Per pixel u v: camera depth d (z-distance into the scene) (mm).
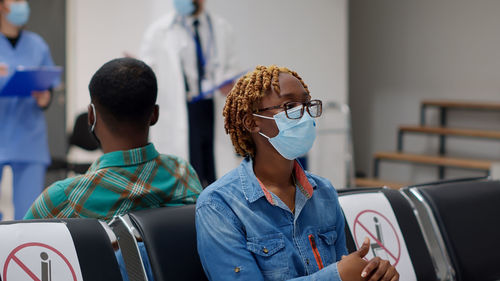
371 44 7090
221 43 4523
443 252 2002
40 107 4125
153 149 1632
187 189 1690
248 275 1363
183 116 4398
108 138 1590
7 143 4051
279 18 5508
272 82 1445
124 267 1467
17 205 4164
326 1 5758
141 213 1502
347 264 1353
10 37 4172
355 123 7285
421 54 6711
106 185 1553
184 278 1476
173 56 4391
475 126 6406
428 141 6715
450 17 6484
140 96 1562
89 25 5723
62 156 5828
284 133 1422
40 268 1317
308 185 1504
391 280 1355
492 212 2154
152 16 4984
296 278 1372
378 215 1920
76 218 1439
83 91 5883
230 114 1496
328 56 5820
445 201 2068
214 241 1388
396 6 6855
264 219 1432
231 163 4930
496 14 6195
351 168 5395
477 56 6344
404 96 6871
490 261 2082
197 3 4391
